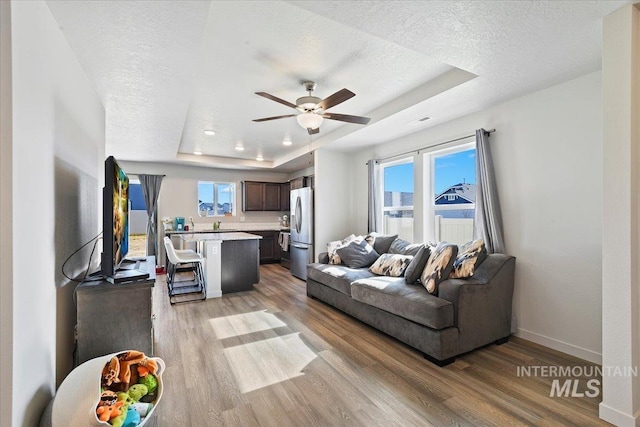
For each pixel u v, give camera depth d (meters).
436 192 3.97
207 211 7.16
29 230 1.21
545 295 2.70
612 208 1.68
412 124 3.74
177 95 2.72
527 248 2.83
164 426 1.68
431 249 3.24
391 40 1.93
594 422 1.71
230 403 1.89
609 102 1.69
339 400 1.92
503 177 3.04
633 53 1.61
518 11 1.65
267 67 2.58
